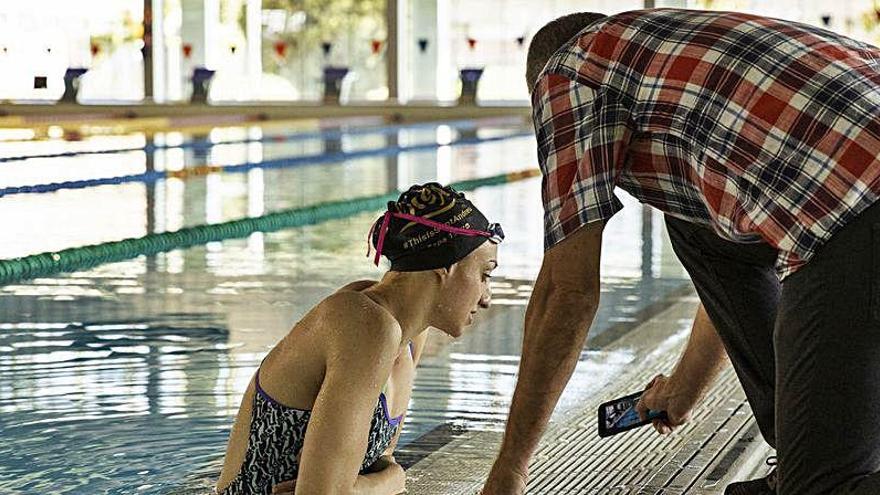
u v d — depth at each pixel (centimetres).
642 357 379
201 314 455
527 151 1336
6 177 991
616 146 200
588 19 217
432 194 216
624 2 1831
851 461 189
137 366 370
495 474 212
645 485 253
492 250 221
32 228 693
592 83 202
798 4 1725
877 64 194
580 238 202
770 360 241
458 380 355
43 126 1627
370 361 207
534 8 1880
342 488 206
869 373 186
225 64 1972
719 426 295
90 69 1912
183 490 259
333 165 1169
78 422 309
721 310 242
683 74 196
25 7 1900
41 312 459
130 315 452
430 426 307
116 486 262
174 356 384
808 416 189
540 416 210
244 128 1672
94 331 423
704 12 206
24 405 325
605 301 490
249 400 225
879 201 184
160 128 1636
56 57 1934
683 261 245
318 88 1948
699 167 195
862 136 183
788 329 191
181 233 675
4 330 424
